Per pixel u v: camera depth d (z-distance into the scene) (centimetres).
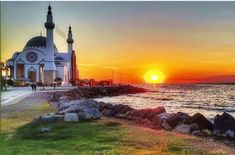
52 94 5609
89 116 2020
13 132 1792
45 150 1356
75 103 2494
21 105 3428
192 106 5334
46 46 11012
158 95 10338
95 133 1623
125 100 7444
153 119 2181
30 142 1510
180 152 1304
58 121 1944
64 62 11844
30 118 2347
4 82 7319
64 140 1512
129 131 1677
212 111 4394
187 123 1980
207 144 1460
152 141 1473
